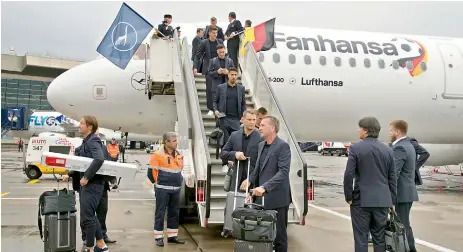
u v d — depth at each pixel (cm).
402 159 674
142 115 1320
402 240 564
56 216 605
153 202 1293
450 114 1527
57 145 1944
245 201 545
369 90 1421
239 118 840
